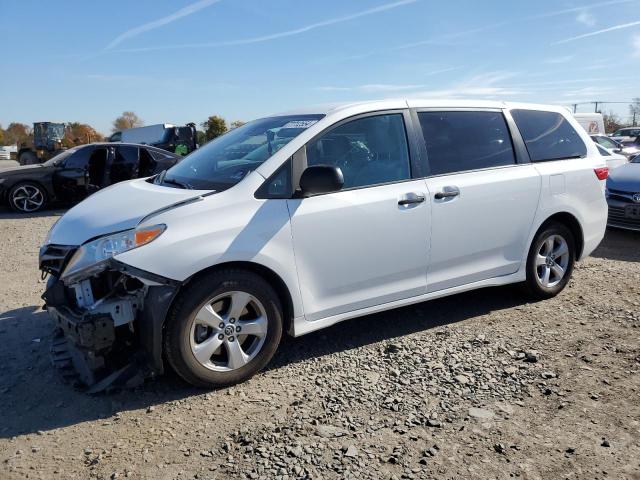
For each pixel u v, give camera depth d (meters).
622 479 2.45
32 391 3.35
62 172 11.31
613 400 3.13
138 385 3.27
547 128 4.91
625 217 7.81
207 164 3.96
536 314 4.56
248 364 3.42
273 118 4.31
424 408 3.08
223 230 3.25
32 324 4.48
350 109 3.87
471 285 4.38
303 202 3.53
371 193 3.78
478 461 2.59
